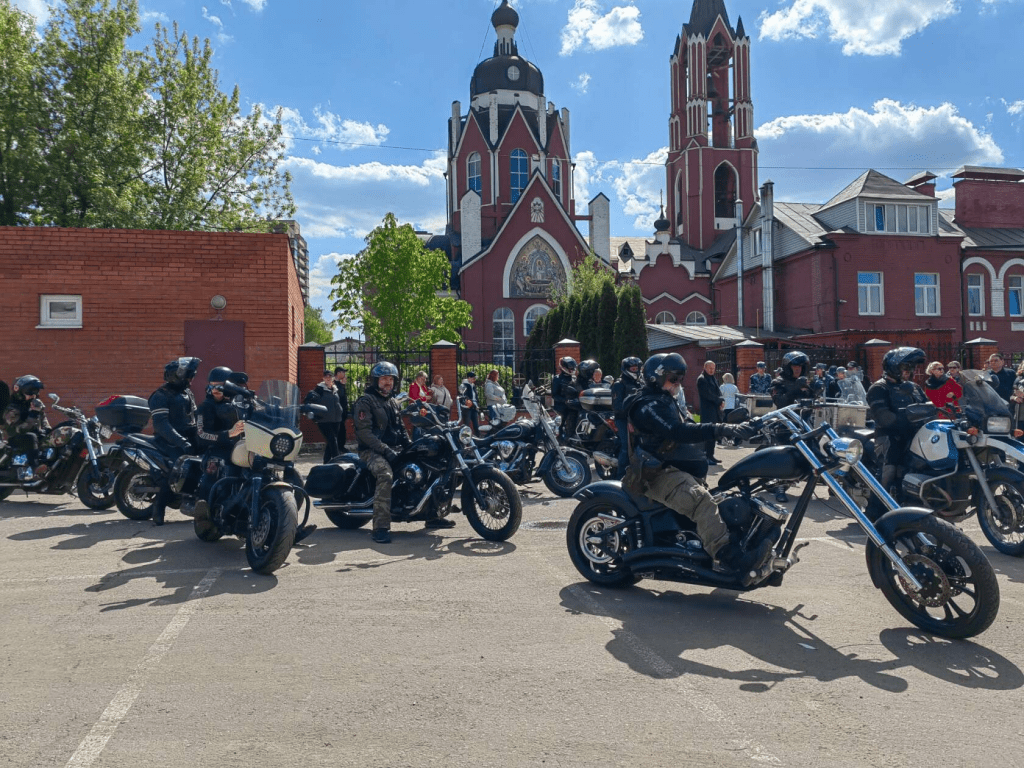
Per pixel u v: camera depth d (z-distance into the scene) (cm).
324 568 620
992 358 1204
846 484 688
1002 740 312
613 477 1000
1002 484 673
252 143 3062
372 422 748
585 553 571
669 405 514
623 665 398
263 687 370
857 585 560
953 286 3628
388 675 385
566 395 1188
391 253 3962
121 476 854
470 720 331
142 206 2709
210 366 1504
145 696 359
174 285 1493
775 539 480
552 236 5056
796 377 998
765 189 3788
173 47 2919
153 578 588
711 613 492
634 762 293
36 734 319
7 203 2477
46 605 515
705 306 5009
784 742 310
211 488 685
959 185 3944
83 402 1448
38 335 1436
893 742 310
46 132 2531
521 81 5903
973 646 427
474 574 597
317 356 1777
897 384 688
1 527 811
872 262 3559
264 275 1530
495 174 5616
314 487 760
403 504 743
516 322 5009
